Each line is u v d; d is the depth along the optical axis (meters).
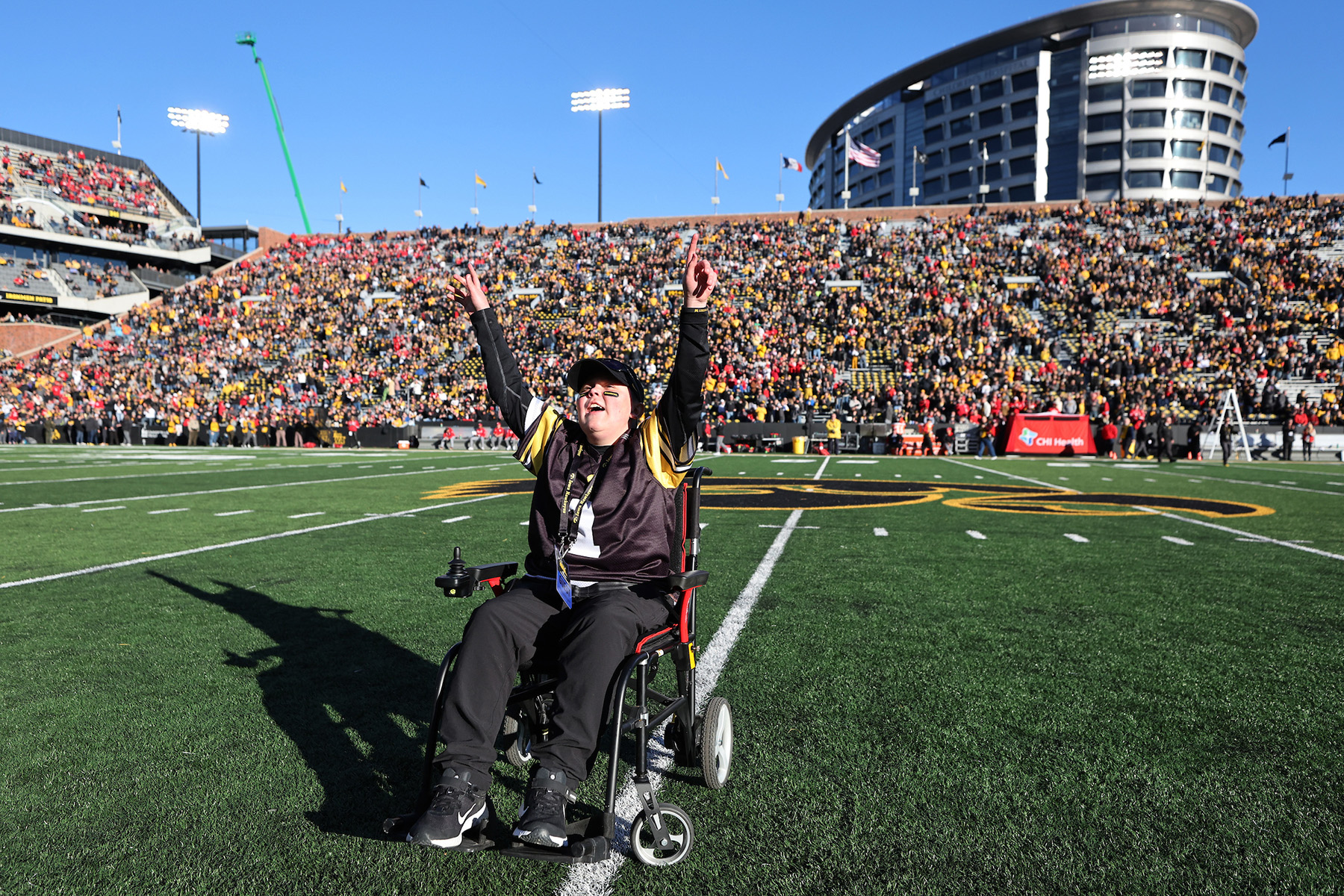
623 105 51.25
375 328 39.75
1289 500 12.16
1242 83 76.81
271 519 9.58
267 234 50.88
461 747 2.09
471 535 8.28
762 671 3.78
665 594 2.56
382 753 2.88
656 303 37.75
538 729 2.49
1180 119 73.25
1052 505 11.44
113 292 54.75
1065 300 34.31
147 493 12.88
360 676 3.70
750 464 21.36
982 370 30.28
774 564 6.59
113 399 37.19
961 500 12.16
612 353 34.31
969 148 81.38
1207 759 2.82
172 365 39.81
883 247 39.94
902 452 27.31
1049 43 75.50
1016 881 2.08
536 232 46.94
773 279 38.50
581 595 2.51
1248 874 2.12
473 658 2.19
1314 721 3.17
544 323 37.81
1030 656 4.04
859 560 6.82
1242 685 3.59
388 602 5.18
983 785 2.62
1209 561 6.82
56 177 57.41
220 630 4.48
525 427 2.78
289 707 3.31
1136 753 2.87
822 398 30.20
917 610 5.00
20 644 4.21
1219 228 37.97
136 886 2.06
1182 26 72.25
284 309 43.12
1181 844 2.27
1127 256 36.88
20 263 50.84
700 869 2.15
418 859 2.20
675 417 2.58
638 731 2.21
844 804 2.50
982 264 37.62
